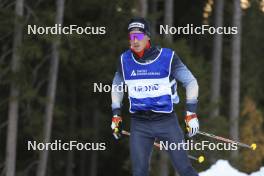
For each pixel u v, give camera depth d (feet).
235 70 160.45
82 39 140.05
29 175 150.61
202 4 183.01
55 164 170.81
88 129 171.83
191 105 33.14
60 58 135.33
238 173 59.67
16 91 124.98
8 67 125.18
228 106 191.42
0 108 135.33
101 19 146.10
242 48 190.19
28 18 122.52
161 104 33.45
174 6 183.01
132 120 34.58
